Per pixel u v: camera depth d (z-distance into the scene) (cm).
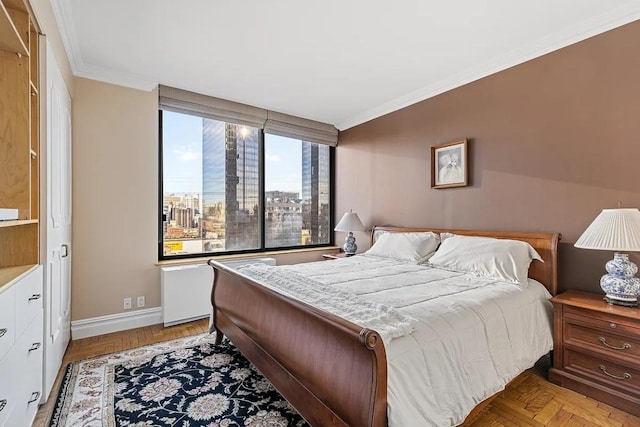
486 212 288
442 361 135
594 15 214
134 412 176
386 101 373
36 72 176
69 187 263
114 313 298
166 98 327
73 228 278
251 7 203
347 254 401
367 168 417
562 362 205
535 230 255
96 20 216
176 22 219
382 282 215
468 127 302
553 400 190
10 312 127
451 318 152
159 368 226
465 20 218
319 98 364
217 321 267
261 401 187
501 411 179
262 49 256
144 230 313
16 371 133
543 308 212
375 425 108
